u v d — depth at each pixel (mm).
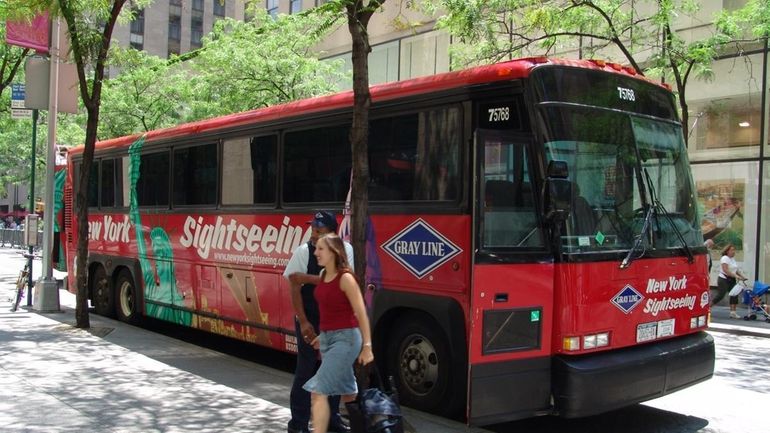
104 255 12773
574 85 6125
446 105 6422
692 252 6816
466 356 5988
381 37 25297
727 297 17734
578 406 5660
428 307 6320
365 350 4844
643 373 6051
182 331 12008
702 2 17719
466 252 6012
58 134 26500
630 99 6590
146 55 23344
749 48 17422
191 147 10297
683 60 14406
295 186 8227
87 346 9469
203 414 6215
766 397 8023
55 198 15078
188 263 10266
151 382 7402
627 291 6105
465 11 13969
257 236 8789
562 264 5766
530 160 5812
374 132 7160
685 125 14500
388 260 6812
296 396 5527
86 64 11172
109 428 5703
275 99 19719
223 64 19625
